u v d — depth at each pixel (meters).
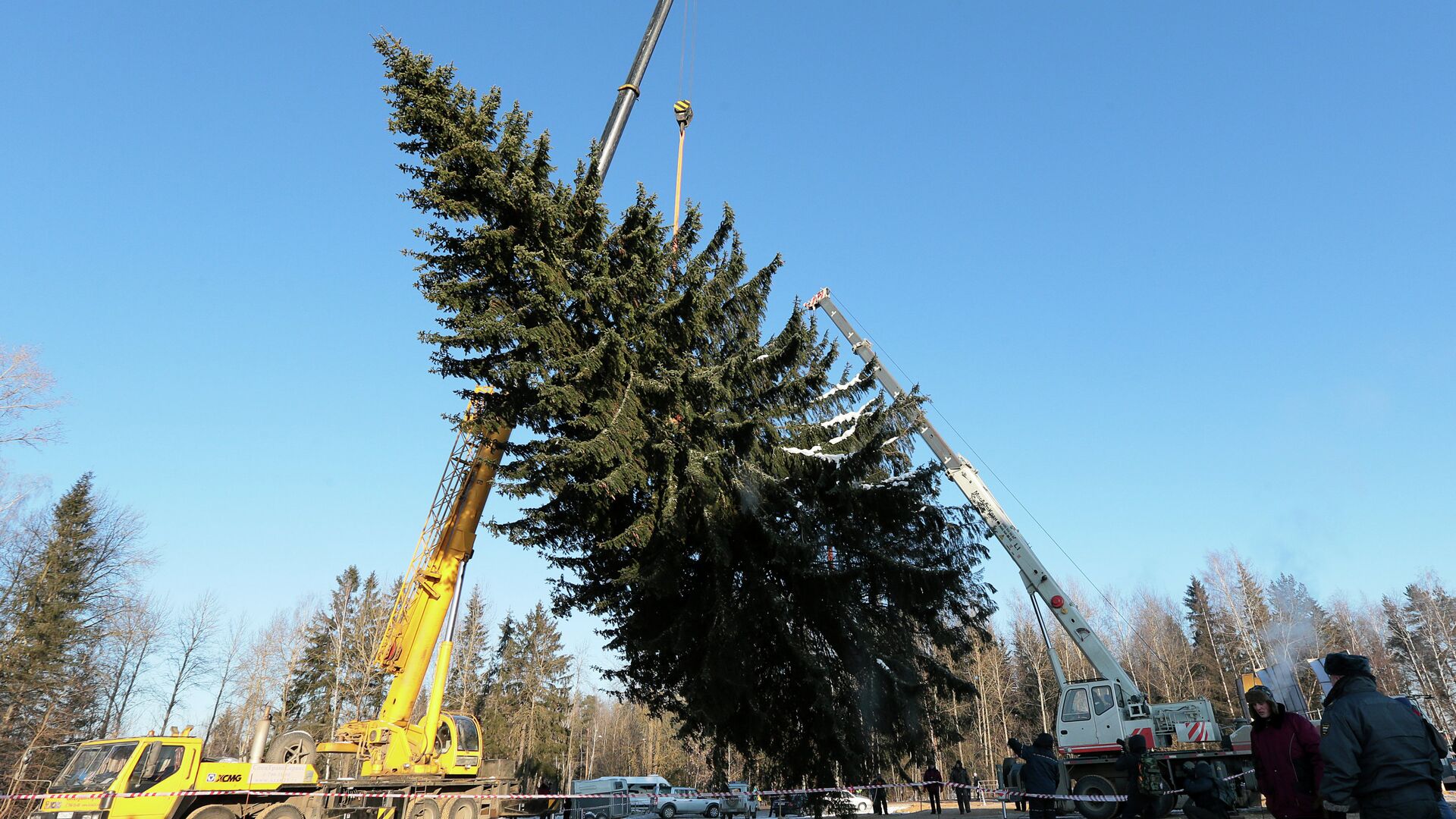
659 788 33.91
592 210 13.26
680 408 13.17
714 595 13.38
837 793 14.27
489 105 13.32
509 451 13.57
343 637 56.94
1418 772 4.82
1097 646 20.72
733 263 14.77
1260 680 24.92
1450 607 57.56
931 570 14.54
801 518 13.80
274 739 18.81
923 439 23.75
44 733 38.75
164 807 16.33
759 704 14.20
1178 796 17.94
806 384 15.70
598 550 14.07
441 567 17.75
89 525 43.25
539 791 55.19
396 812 18.08
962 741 16.30
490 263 12.98
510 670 69.31
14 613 39.66
